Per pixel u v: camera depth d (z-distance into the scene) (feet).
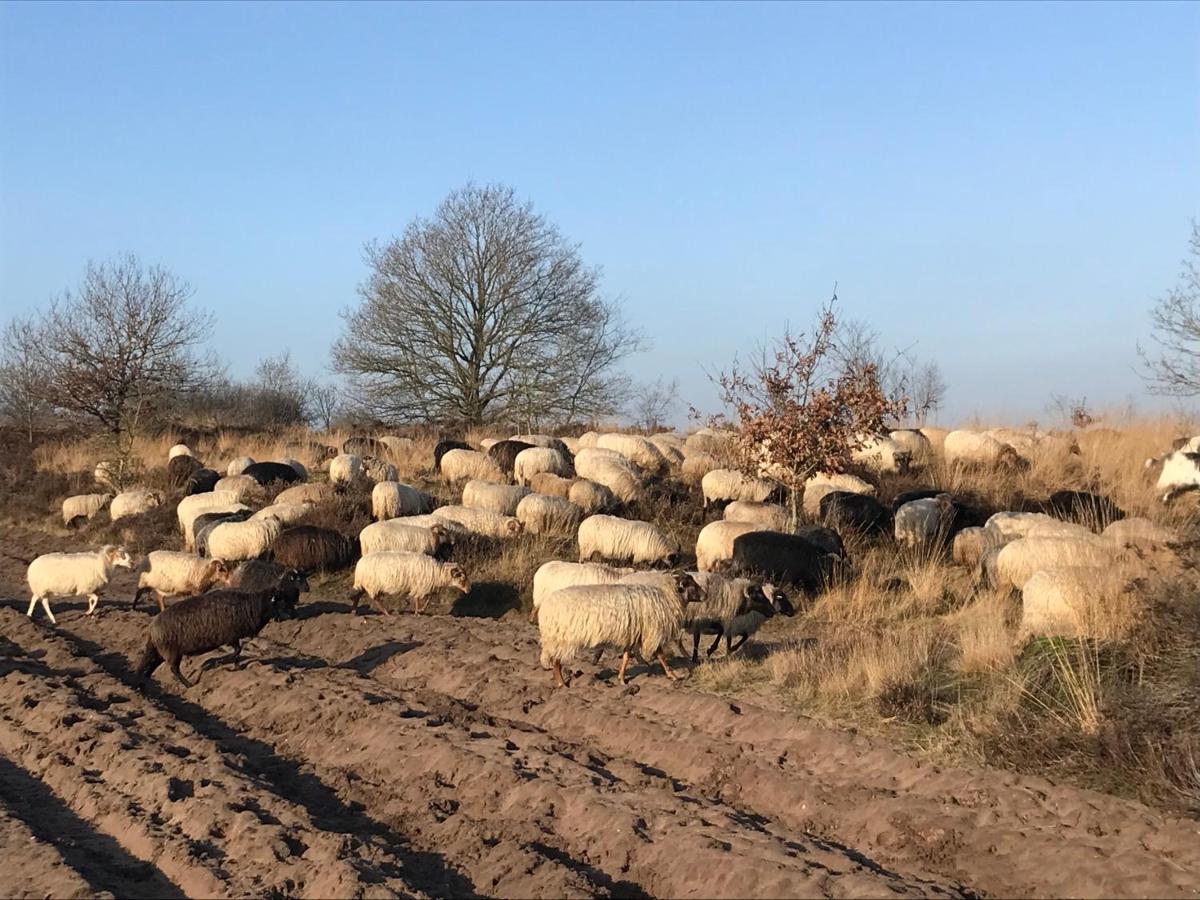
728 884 20.95
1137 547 36.14
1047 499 62.39
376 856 22.94
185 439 111.14
